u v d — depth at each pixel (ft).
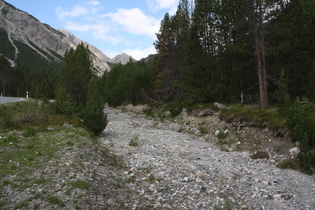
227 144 55.16
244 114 59.26
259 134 51.37
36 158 29.81
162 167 34.88
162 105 119.75
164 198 24.45
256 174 33.09
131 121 102.32
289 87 64.59
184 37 110.63
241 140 53.83
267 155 42.70
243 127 57.47
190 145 55.31
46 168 26.68
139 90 150.92
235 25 68.64
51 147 35.32
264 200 24.86
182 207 22.75
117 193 24.27
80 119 65.72
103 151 38.52
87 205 19.86
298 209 22.97
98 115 61.93
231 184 28.86
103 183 25.61
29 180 23.38
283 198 25.29
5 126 48.24
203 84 90.48
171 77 118.93
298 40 65.51
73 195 20.99
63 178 24.27
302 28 66.54
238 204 23.88
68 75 90.63
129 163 36.91
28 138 40.29
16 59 543.39
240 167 36.19
